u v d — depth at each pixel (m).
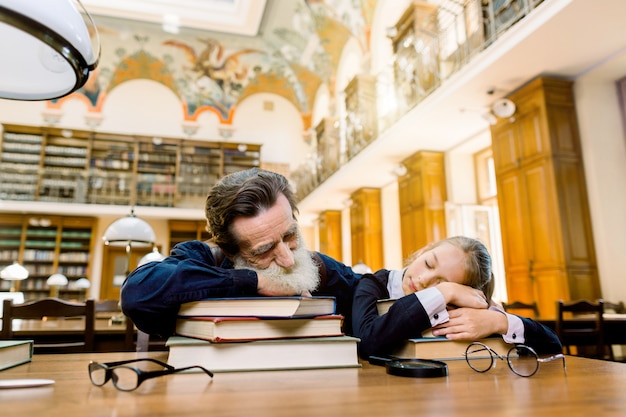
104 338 3.63
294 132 15.34
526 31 4.75
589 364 0.98
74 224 12.93
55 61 1.05
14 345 0.95
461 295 1.07
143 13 12.24
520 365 0.94
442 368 0.82
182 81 14.48
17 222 12.66
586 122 5.51
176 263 1.10
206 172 14.50
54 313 3.12
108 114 13.99
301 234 1.09
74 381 0.77
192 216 13.45
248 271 1.01
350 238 11.52
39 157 13.17
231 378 0.79
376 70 10.20
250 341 0.87
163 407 0.58
